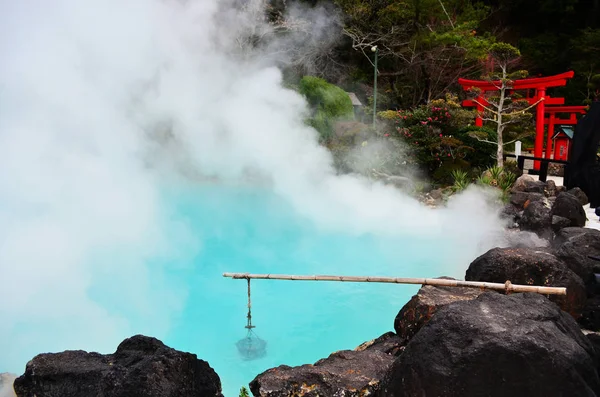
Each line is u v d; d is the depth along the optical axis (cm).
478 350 265
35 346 574
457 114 1400
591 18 2708
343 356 377
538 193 1021
